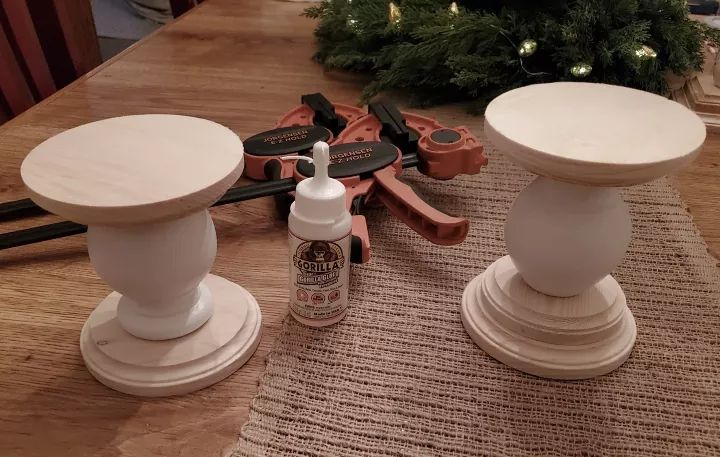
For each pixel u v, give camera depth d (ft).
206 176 1.30
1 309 1.75
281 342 1.66
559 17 3.11
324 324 1.72
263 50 3.81
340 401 1.51
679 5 3.05
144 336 1.54
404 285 1.92
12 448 1.35
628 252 2.09
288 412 1.47
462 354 1.67
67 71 3.77
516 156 1.36
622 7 2.93
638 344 1.71
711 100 2.93
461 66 2.98
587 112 1.48
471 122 3.03
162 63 3.54
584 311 1.62
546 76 3.06
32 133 2.67
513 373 1.61
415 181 2.49
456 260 2.03
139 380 1.48
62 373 1.55
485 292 1.73
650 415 1.51
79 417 1.43
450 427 1.46
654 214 2.29
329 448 1.39
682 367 1.64
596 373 1.59
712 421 1.50
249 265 1.98
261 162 2.34
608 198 1.50
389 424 1.46
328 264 1.61
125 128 1.47
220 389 1.53
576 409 1.52
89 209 1.19
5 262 1.94
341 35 3.60
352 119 2.68
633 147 1.33
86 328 1.62
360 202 2.08
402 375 1.59
